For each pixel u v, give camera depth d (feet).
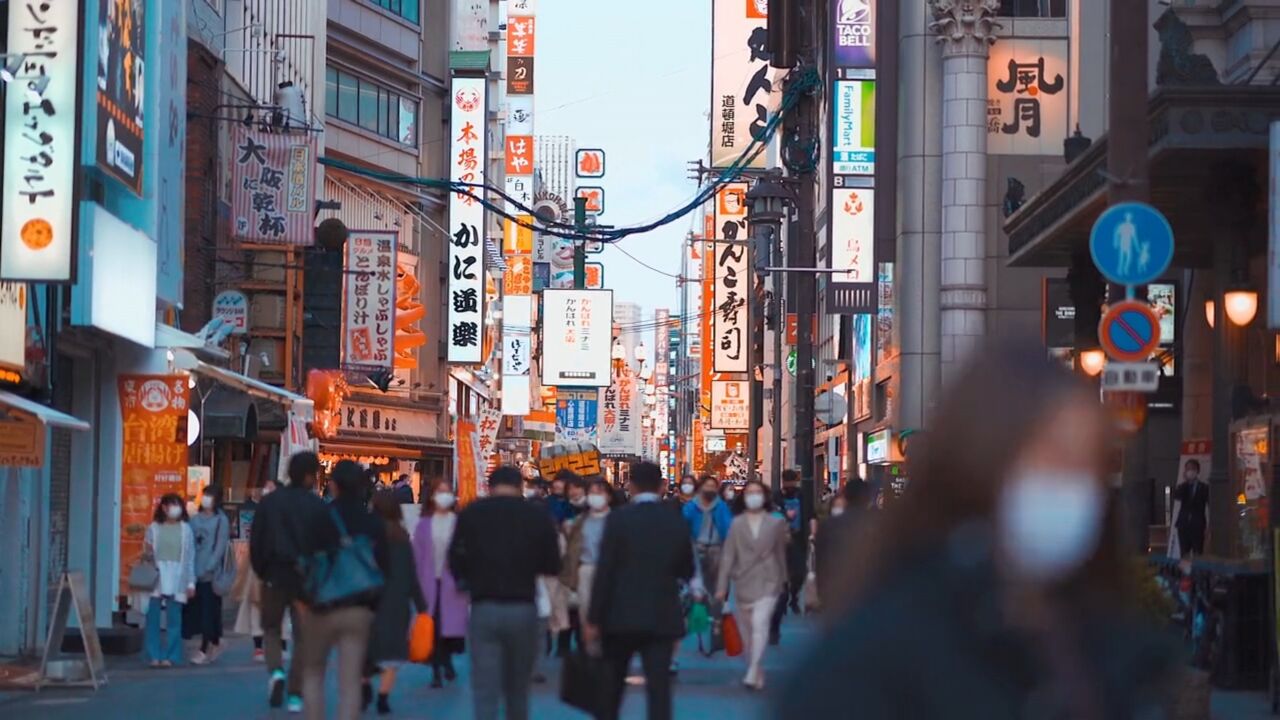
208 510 67.26
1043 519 6.66
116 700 52.85
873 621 6.60
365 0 174.40
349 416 167.22
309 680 38.91
